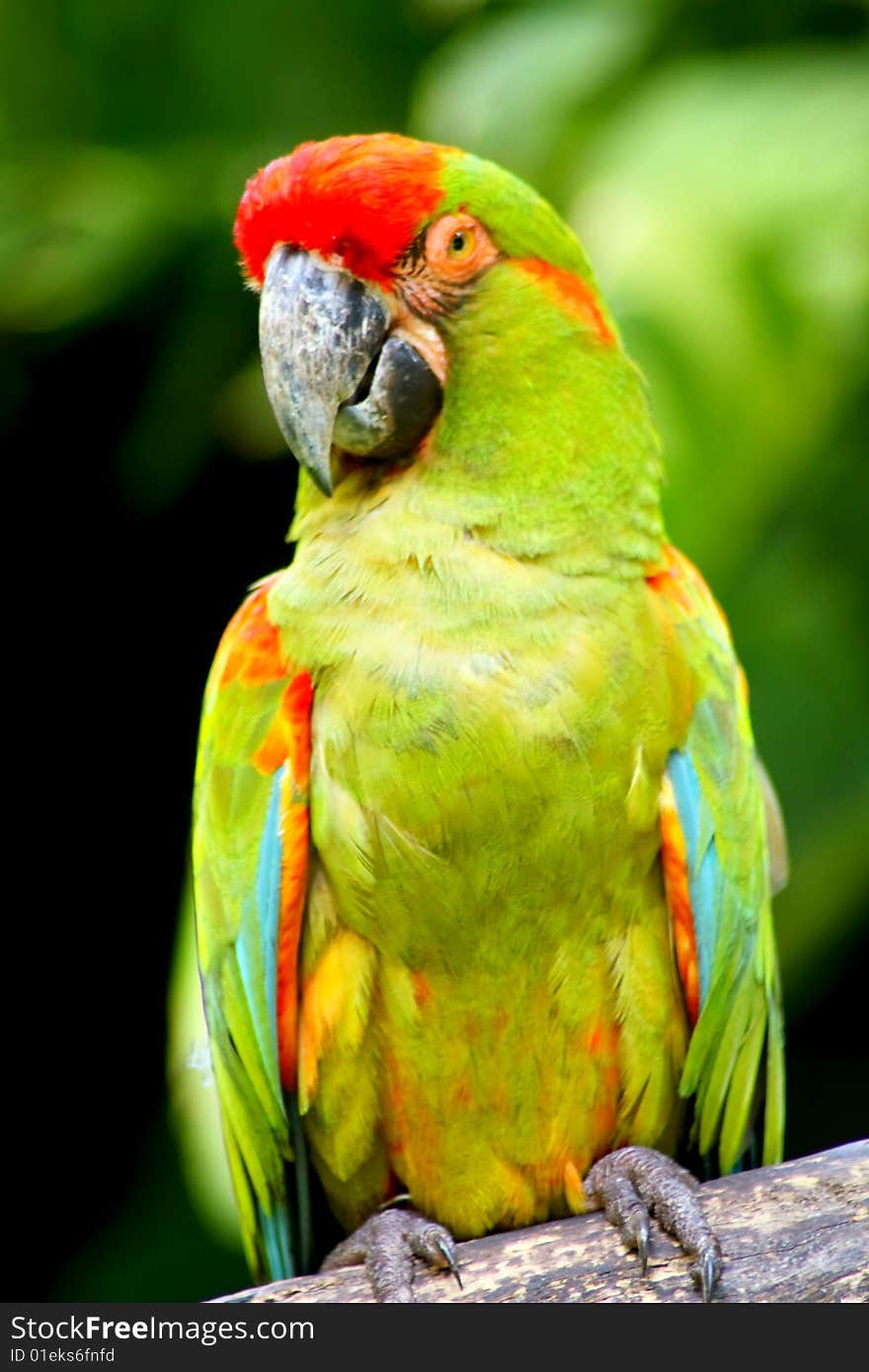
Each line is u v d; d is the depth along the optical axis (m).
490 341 7.01
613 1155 7.09
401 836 6.77
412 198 6.96
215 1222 9.22
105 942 13.80
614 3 11.83
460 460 6.98
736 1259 6.32
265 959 7.09
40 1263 13.52
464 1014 6.98
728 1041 7.29
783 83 10.77
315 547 7.18
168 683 13.56
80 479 13.34
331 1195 7.62
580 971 6.96
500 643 6.73
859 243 9.94
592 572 6.93
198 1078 9.41
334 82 13.15
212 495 13.15
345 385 7.03
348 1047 7.07
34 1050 13.74
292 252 7.14
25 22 12.86
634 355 9.52
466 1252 6.61
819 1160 6.54
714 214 9.92
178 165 12.90
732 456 9.54
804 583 10.83
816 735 10.64
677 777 6.97
